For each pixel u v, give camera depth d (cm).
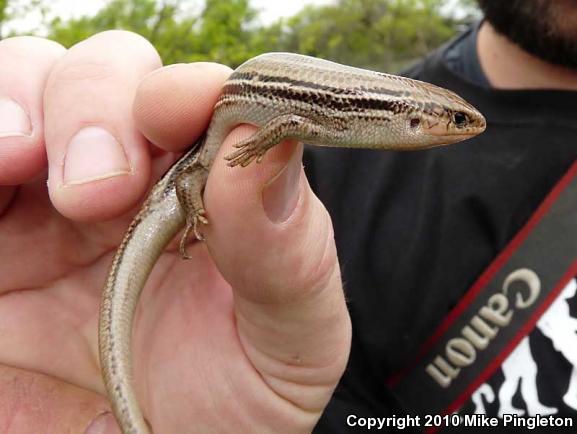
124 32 13
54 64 12
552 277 19
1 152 11
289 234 10
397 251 21
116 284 13
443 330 20
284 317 11
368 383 21
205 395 13
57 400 13
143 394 13
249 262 10
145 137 11
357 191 22
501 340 19
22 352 14
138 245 13
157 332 13
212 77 11
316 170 23
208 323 13
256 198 9
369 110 13
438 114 13
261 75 12
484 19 23
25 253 14
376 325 21
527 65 21
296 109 12
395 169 22
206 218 10
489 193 20
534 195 20
